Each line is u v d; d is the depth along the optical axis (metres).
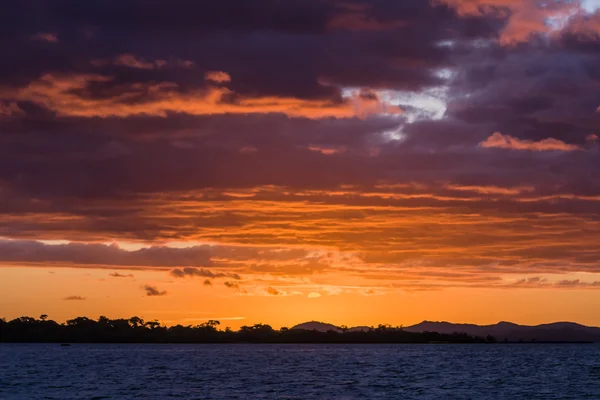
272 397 141.12
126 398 138.75
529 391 156.88
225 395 145.25
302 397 141.50
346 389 159.50
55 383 176.12
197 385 170.38
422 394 148.62
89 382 179.62
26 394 147.00
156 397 140.88
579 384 177.25
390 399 138.12
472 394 149.00
